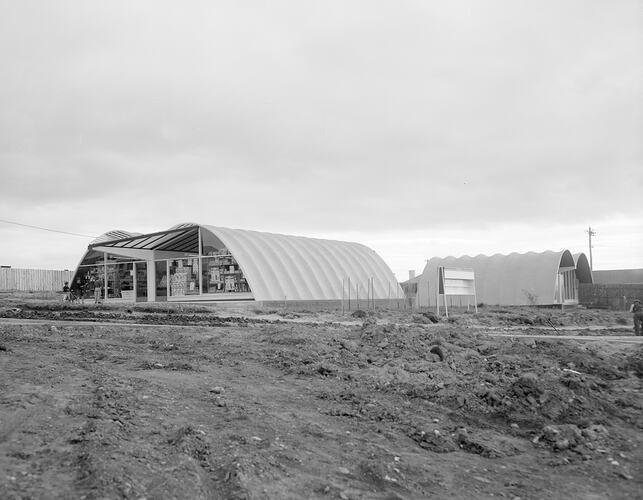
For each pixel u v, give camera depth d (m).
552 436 8.02
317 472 6.42
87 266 43.94
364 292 43.69
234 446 6.86
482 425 8.77
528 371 10.92
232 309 30.89
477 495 6.24
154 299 39.78
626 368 11.87
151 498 5.33
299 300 36.69
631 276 61.03
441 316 28.53
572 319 28.59
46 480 5.50
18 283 60.16
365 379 10.82
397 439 7.84
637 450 7.73
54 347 13.41
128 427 7.23
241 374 11.18
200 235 37.56
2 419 7.24
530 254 45.25
